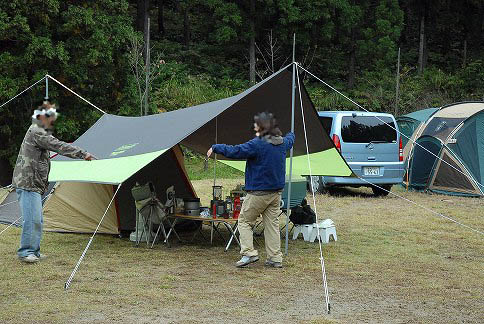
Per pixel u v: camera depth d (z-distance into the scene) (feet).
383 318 15.97
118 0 60.70
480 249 25.63
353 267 21.97
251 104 24.41
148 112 63.82
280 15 75.41
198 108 25.86
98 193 28.37
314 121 25.57
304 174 29.37
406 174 46.14
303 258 23.31
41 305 16.66
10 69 52.13
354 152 40.91
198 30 93.56
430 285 19.56
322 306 17.02
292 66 23.26
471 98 84.74
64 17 54.03
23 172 21.54
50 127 21.88
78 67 55.11
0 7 51.52
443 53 101.65
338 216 33.88
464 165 42.68
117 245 25.75
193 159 62.80
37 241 22.18
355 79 85.81
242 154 20.75
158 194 28.96
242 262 21.54
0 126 52.85
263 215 21.90
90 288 18.53
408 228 30.32
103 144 26.63
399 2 99.66
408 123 50.24
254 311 16.40
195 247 25.54
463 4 96.63
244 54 81.71
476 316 16.30
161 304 16.96
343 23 78.89
